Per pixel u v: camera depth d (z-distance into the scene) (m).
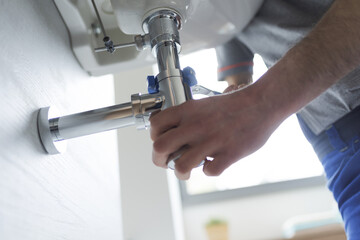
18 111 0.33
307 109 0.61
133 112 0.38
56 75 0.46
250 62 0.73
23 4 0.38
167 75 0.39
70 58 0.53
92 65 0.59
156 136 0.36
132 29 0.48
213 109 0.34
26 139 0.34
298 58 0.36
